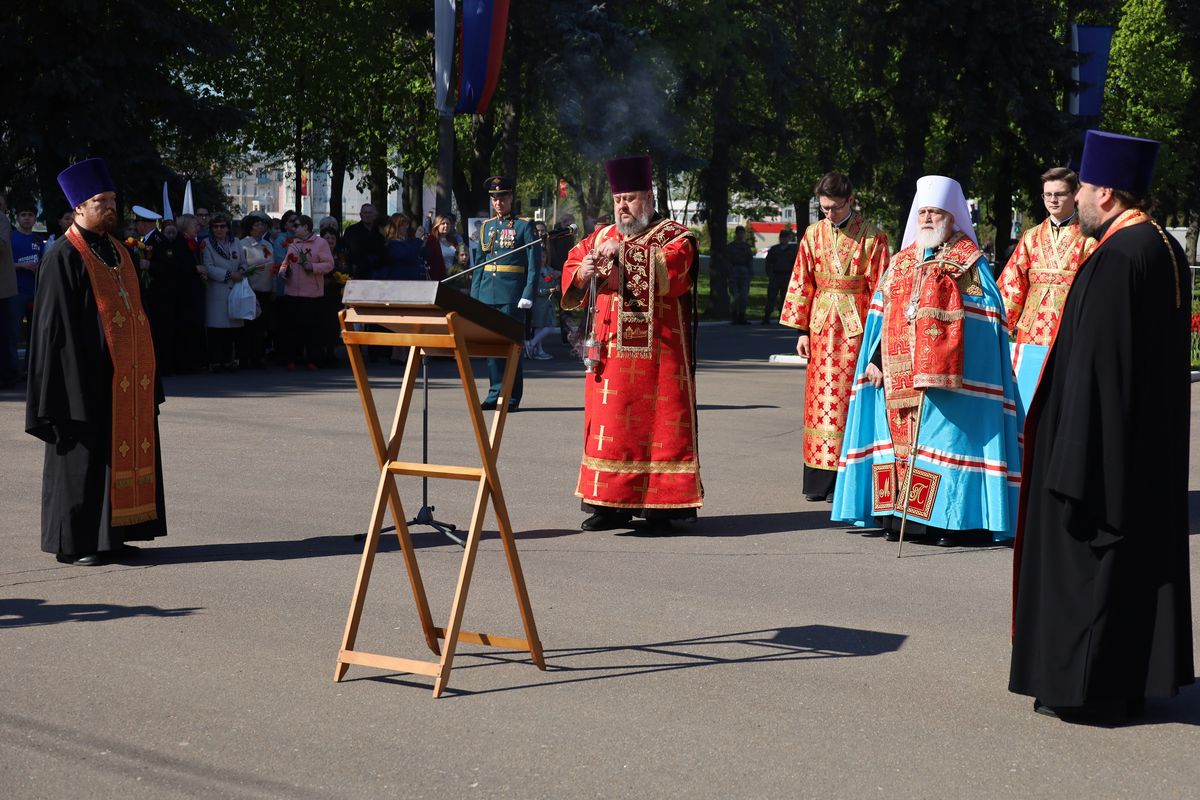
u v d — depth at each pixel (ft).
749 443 37.47
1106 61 101.14
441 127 69.10
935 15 98.48
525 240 43.75
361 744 14.71
